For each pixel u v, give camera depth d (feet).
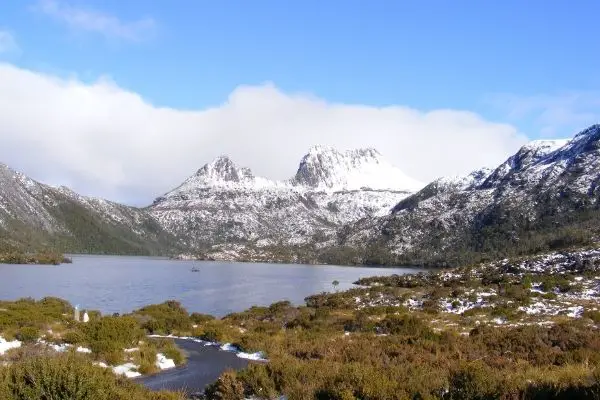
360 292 242.99
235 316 158.81
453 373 49.03
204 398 54.85
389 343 85.81
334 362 62.18
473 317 144.05
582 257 285.64
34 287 315.99
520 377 49.01
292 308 173.68
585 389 40.98
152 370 75.25
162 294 292.81
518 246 644.69
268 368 56.08
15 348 73.82
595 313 139.85
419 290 239.09
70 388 37.22
